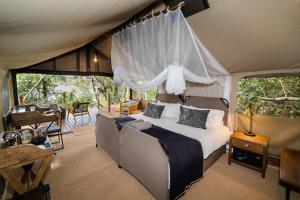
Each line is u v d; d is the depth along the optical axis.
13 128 3.01
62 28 1.85
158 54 2.07
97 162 2.87
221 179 2.38
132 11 2.13
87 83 8.44
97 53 5.52
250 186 2.24
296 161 1.96
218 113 3.11
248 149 2.50
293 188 1.56
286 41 1.84
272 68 2.52
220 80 3.09
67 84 7.72
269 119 2.74
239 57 2.37
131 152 2.32
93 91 8.55
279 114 2.69
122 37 2.60
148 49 2.18
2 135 2.21
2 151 1.29
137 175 2.27
